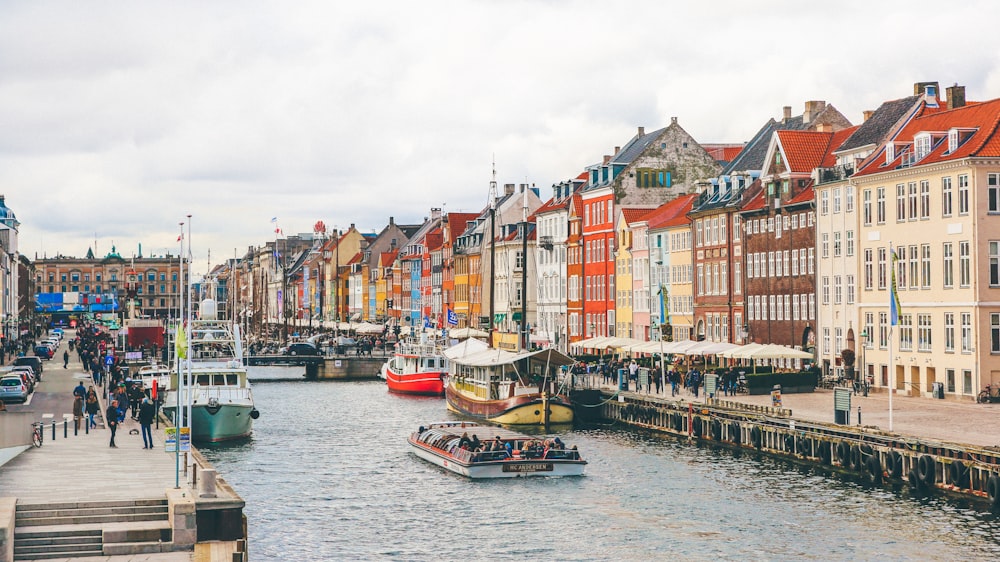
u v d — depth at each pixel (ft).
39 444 187.01
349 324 622.95
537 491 186.39
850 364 275.39
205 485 128.67
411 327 544.62
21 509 128.57
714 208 348.18
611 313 424.87
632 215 408.87
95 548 122.31
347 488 191.31
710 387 255.29
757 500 175.32
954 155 245.04
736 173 345.72
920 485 175.83
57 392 289.94
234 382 254.47
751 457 218.18
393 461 221.25
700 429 245.24
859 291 278.67
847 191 284.20
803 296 305.12
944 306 247.29
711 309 354.74
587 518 165.78
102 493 136.87
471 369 300.20
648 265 363.15
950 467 170.40
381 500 180.55
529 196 527.81
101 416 226.99
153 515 129.90
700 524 160.66
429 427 233.76
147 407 184.65
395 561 143.23
